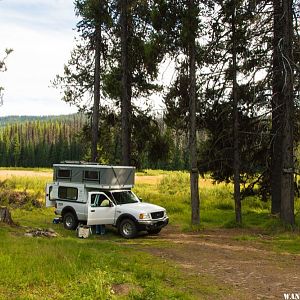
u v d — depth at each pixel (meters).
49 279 8.58
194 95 18.91
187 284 9.20
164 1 17.95
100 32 24.03
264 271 10.66
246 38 17.94
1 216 16.81
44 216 23.64
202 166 21.39
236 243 14.95
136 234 16.95
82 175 18.81
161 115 21.27
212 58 18.78
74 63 24.67
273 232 16.94
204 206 28.62
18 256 10.29
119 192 18.48
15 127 137.12
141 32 22.69
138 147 24.36
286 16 16.52
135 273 9.61
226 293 8.62
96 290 7.89
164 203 28.52
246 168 20.95
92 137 24.08
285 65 16.64
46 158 116.12
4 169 87.50
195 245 14.61
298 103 17.08
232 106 19.59
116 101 24.42
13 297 7.41
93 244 14.20
